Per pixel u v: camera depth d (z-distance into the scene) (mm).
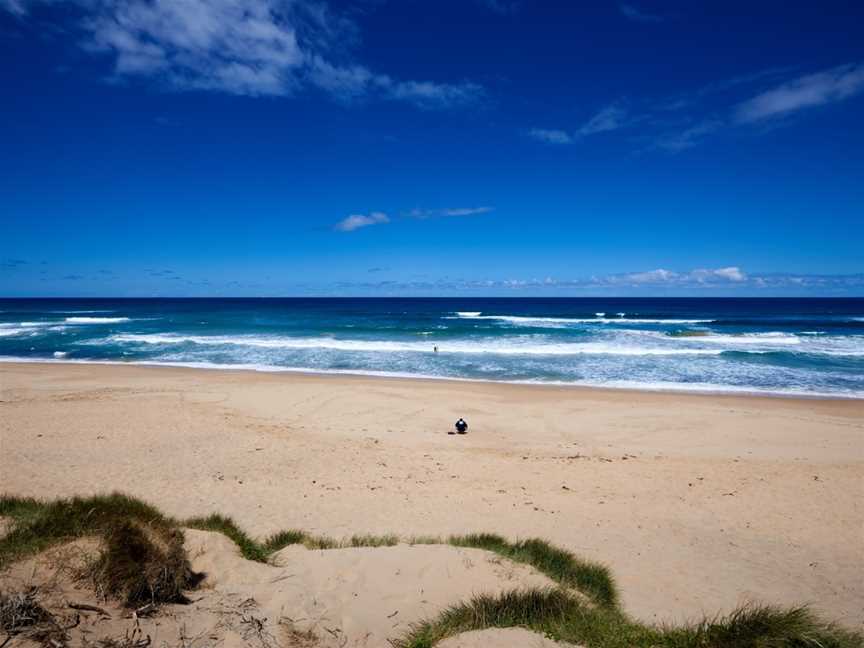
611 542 7180
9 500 6609
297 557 5391
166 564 4238
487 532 7312
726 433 14398
